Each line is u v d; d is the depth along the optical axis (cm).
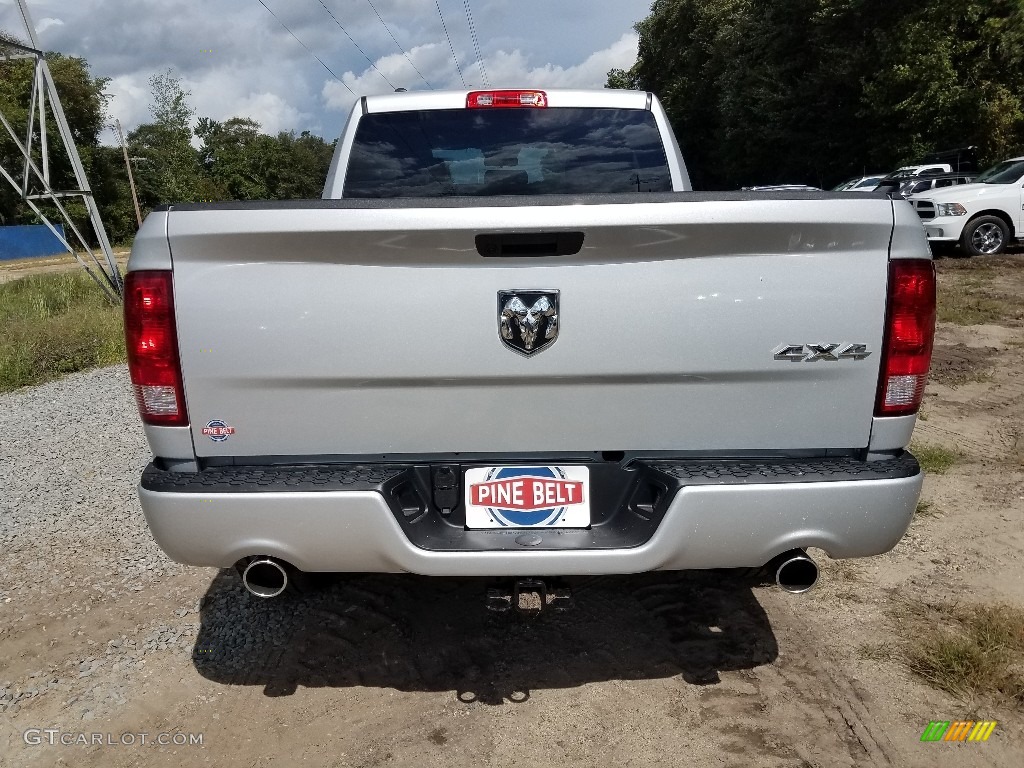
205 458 221
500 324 209
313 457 221
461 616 300
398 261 206
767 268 206
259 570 237
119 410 648
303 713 246
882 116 2308
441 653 276
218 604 315
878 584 310
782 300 208
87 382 775
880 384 213
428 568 216
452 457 223
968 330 762
